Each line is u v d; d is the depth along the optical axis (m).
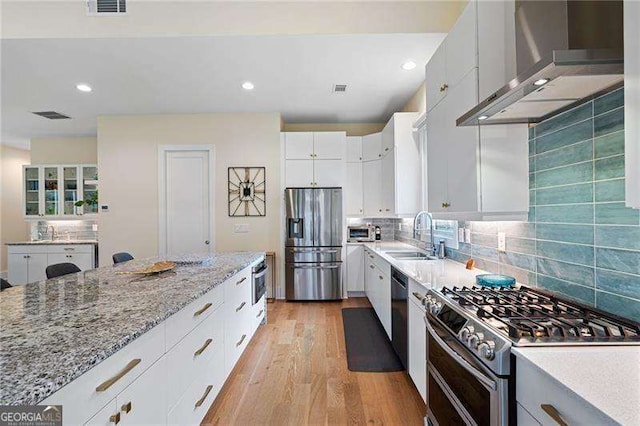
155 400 1.28
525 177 1.78
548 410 0.86
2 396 0.73
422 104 3.72
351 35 2.75
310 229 4.58
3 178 6.29
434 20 2.74
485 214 1.77
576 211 1.47
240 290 2.54
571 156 1.50
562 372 0.87
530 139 1.77
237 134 4.76
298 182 4.77
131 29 2.73
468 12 1.82
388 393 2.25
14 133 5.54
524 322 1.20
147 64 3.21
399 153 3.75
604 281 1.33
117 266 2.54
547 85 1.23
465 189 1.88
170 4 2.74
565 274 1.54
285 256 4.65
